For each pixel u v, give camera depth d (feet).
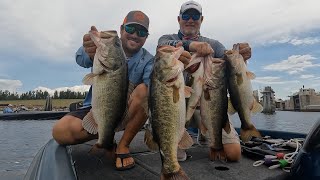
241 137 3.86
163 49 3.04
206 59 3.64
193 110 3.59
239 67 3.79
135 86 3.79
